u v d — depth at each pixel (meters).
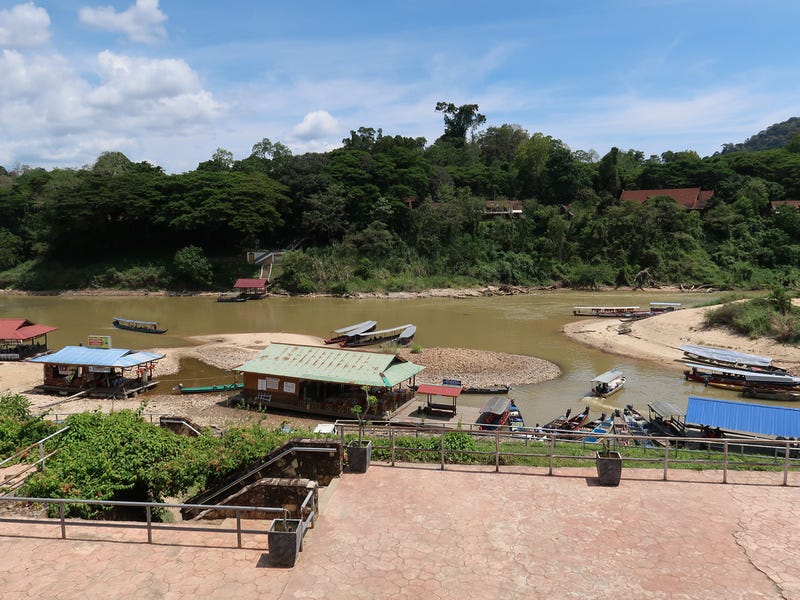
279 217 99.31
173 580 9.80
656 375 43.66
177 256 91.44
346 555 10.55
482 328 62.81
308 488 12.10
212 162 126.56
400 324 65.38
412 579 9.80
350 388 33.75
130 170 118.69
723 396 38.38
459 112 160.12
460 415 32.28
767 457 17.50
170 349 51.88
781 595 9.31
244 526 12.23
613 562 10.30
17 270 98.12
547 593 9.41
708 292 93.31
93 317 70.00
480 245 106.06
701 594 9.38
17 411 20.91
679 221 105.12
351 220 105.12
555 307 78.50
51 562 10.45
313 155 112.75
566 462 15.95
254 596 9.32
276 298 88.12
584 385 40.88
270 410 33.41
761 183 113.12
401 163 113.75
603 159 128.62
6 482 14.39
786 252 100.75
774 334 48.72
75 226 93.94
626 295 91.50
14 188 113.25
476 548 10.79
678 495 13.00
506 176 130.38
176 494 15.17
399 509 12.35
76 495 13.31
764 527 11.51
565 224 105.75
